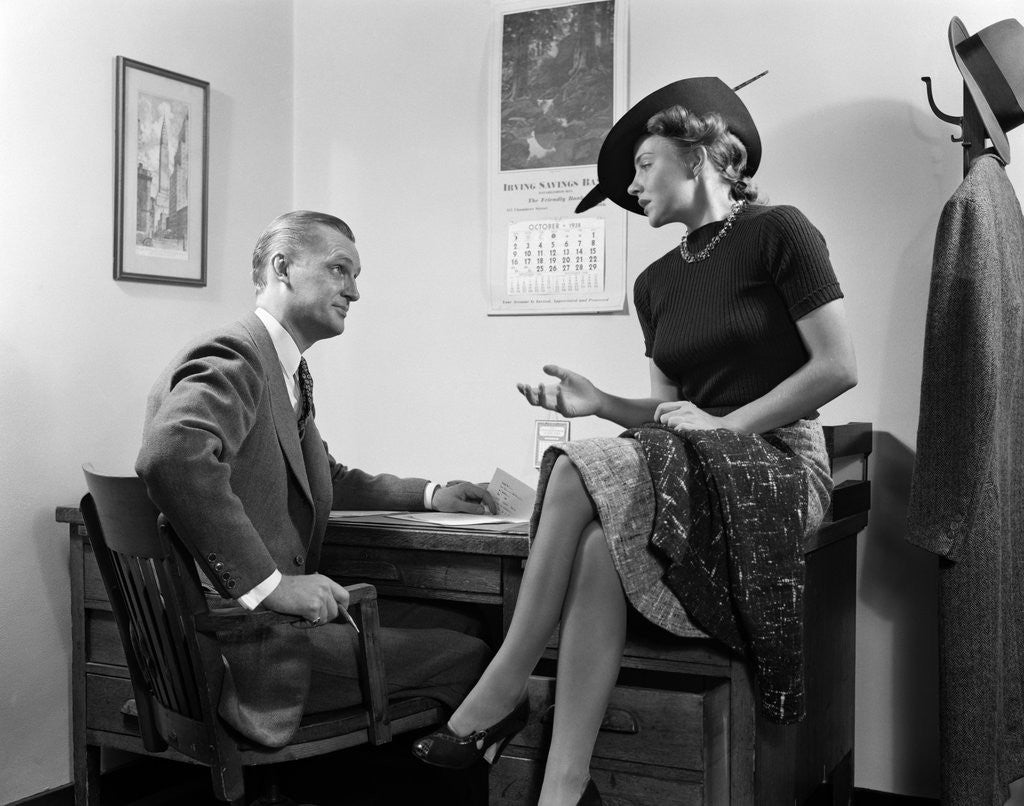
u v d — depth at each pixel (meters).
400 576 2.36
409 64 3.40
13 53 2.67
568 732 1.93
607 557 1.92
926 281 2.74
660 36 3.05
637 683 2.23
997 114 2.51
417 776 3.05
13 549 2.69
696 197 2.27
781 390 2.08
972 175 2.39
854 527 2.62
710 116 2.25
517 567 2.24
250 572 1.91
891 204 2.78
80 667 2.69
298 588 1.96
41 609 2.75
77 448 2.84
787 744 2.20
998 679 2.32
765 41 2.92
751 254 2.13
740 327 2.14
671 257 2.34
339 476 2.74
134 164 2.98
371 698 2.09
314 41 3.55
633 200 2.57
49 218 2.77
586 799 1.93
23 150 2.70
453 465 3.32
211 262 3.26
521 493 2.57
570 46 3.16
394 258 3.42
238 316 3.37
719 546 1.94
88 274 2.87
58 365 2.79
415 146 3.39
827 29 2.85
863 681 2.80
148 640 2.08
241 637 1.99
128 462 2.99
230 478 2.02
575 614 1.93
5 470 2.67
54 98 2.78
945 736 2.32
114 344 2.94
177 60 3.14
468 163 3.31
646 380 3.04
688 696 1.97
